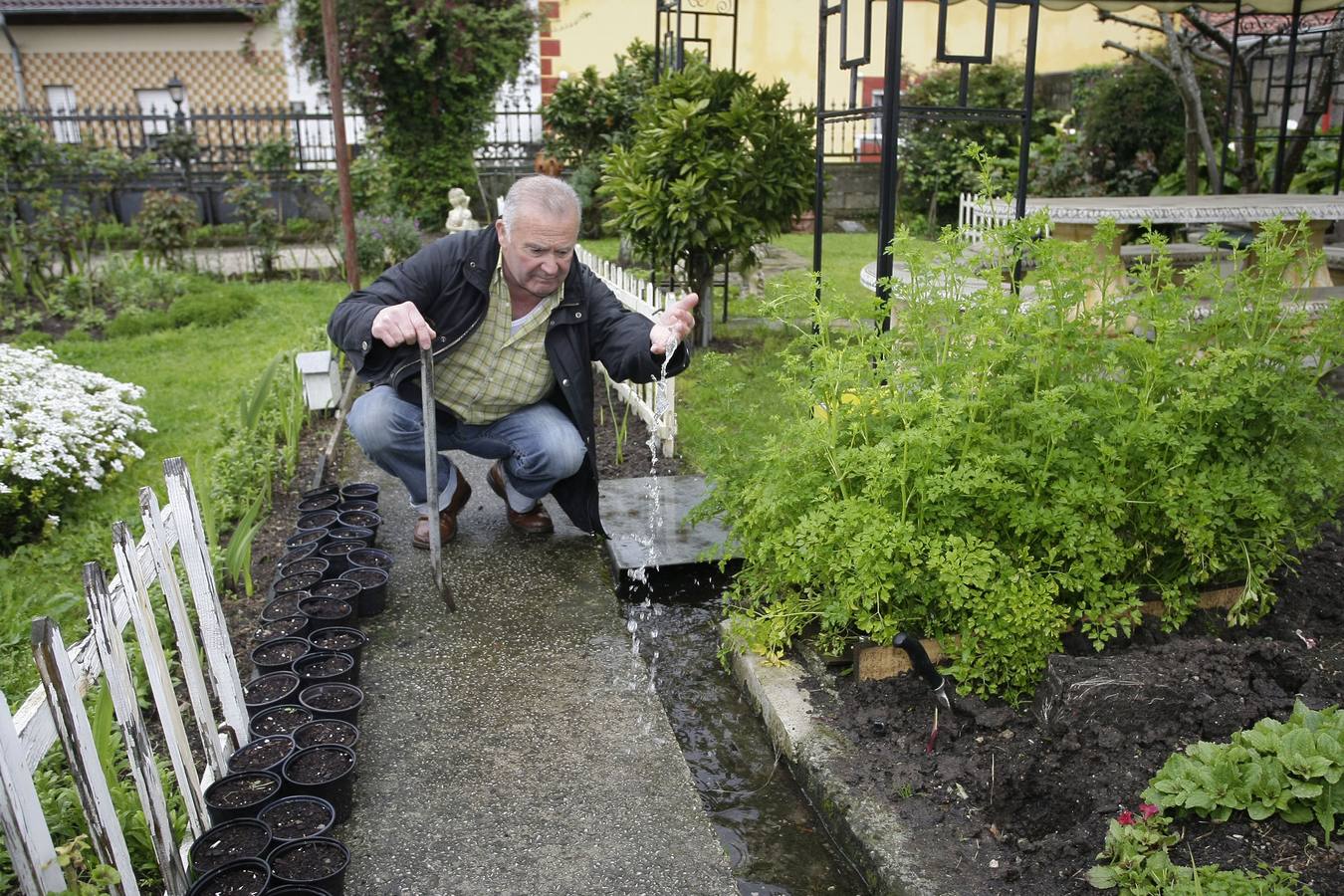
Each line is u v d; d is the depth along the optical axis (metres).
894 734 2.80
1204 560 2.88
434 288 3.75
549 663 3.43
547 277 3.56
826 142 17.75
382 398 4.04
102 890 1.95
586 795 2.72
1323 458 2.97
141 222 11.66
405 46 14.80
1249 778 2.18
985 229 3.24
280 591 3.73
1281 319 3.06
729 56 17.73
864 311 3.22
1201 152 12.41
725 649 3.38
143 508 2.37
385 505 4.96
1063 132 14.98
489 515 4.77
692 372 7.03
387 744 2.97
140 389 5.95
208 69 19.58
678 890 2.38
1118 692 2.49
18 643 3.51
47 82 19.39
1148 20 18.19
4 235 10.67
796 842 2.61
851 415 2.96
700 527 4.38
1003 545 2.84
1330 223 7.63
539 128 17.72
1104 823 2.28
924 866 2.29
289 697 3.04
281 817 2.47
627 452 5.66
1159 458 2.79
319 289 11.58
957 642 2.83
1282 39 11.31
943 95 16.28
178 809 2.54
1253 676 2.66
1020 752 2.49
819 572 2.99
